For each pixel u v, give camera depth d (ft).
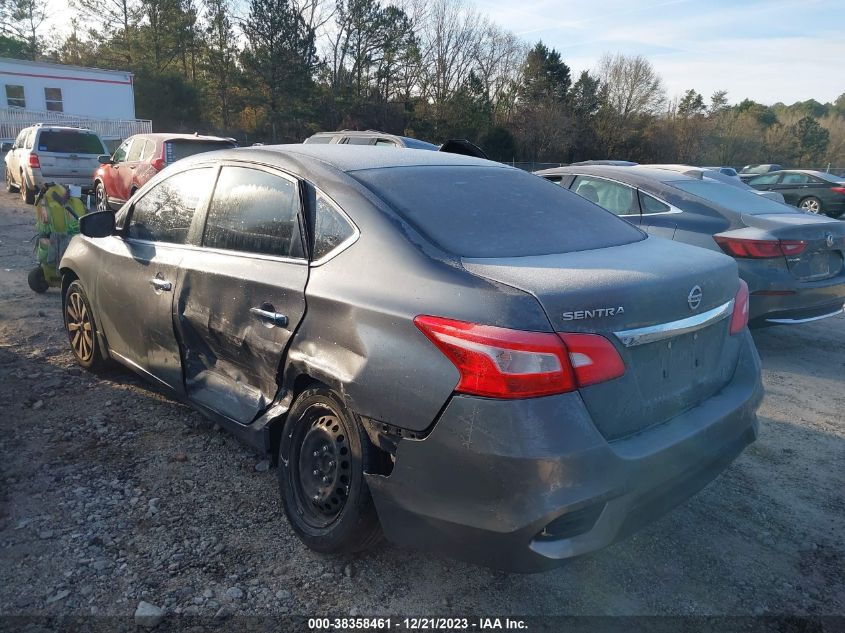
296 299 9.67
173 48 161.89
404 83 178.40
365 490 8.68
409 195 9.92
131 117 114.73
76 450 12.52
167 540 9.96
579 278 8.04
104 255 14.53
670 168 24.25
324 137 44.34
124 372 16.46
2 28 179.22
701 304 8.90
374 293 8.64
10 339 18.72
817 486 12.28
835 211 64.75
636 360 8.16
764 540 10.57
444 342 7.73
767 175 69.77
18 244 34.22
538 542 7.47
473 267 8.36
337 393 8.89
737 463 13.15
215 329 11.28
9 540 9.80
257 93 146.10
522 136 185.57
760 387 10.18
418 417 7.91
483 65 198.90
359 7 161.89
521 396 7.34
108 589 8.88
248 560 9.59
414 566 9.62
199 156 13.00
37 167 47.52
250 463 12.26
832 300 19.08
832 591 9.38
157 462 12.20
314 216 10.03
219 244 11.61
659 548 10.30
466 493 7.61
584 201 11.95
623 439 8.00
